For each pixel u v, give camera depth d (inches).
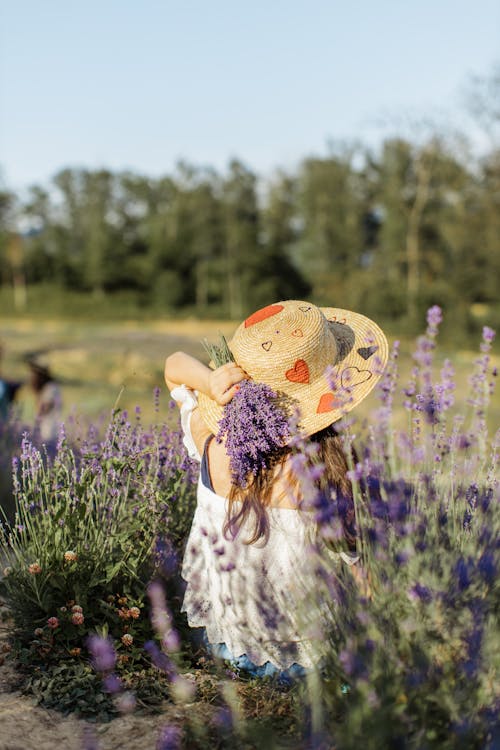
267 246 3550.7
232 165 3587.6
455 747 77.2
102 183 3951.8
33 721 96.1
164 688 104.3
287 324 100.7
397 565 86.8
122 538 121.0
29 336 1583.4
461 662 82.1
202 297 3683.6
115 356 857.5
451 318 1562.5
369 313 2073.1
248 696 98.7
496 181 1718.8
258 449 96.0
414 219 2181.3
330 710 85.5
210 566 104.2
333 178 2999.5
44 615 118.6
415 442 106.4
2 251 3909.9
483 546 88.3
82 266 3983.8
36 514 125.0
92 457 125.8
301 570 95.6
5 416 272.8
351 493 98.6
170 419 143.2
